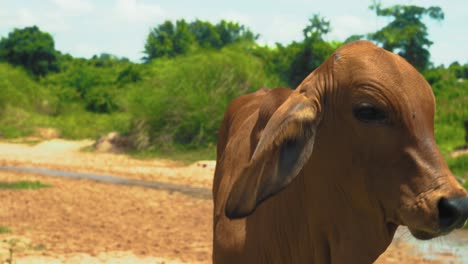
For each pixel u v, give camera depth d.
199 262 8.44
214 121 24.95
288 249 3.05
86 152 26.67
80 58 69.50
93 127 34.62
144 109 26.00
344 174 2.67
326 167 2.73
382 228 2.62
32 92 44.09
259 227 3.19
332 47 40.62
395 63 2.58
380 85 2.53
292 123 2.52
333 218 2.76
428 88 2.61
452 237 9.59
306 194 2.90
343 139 2.65
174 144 25.30
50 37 65.25
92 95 45.41
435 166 2.44
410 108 2.50
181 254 8.90
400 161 2.50
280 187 2.49
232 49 27.84
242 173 2.51
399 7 40.88
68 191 15.53
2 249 8.89
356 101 2.57
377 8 40.44
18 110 37.41
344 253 2.73
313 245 2.90
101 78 48.34
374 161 2.55
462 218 2.35
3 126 35.19
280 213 3.07
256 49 39.12
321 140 2.71
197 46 29.00
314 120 2.58
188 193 15.69
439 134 23.31
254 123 3.66
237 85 26.05
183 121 25.30
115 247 9.28
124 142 26.72
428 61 40.41
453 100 28.17
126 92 29.27
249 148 3.52
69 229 10.66
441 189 2.38
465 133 21.61
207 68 26.20
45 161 23.58
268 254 3.16
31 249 8.97
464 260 8.09
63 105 44.84
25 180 17.50
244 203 2.50
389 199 2.53
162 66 28.08
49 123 36.72
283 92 3.29
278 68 39.25
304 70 39.62
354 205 2.68
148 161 23.45
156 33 75.12
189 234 10.44
